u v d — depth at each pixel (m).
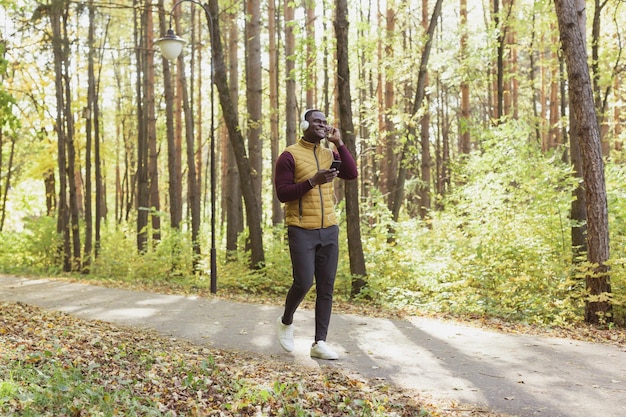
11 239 26.52
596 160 8.91
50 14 15.76
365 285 12.34
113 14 22.19
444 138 32.56
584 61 8.80
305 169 5.84
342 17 12.11
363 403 4.43
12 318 8.30
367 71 24.14
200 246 19.58
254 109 17.08
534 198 12.99
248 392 4.71
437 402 4.72
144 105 22.03
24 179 32.16
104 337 7.05
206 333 7.84
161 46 13.47
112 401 4.26
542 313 9.62
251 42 16.86
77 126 26.64
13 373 4.66
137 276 18.86
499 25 16.61
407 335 7.64
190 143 19.98
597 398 4.79
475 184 13.84
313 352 6.23
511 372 5.66
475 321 9.11
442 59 17.38
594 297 8.84
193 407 4.32
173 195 20.22
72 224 22.12
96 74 29.36
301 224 5.85
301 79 16.05
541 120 25.16
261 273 14.34
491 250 11.87
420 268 12.64
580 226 10.70
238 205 18.91
